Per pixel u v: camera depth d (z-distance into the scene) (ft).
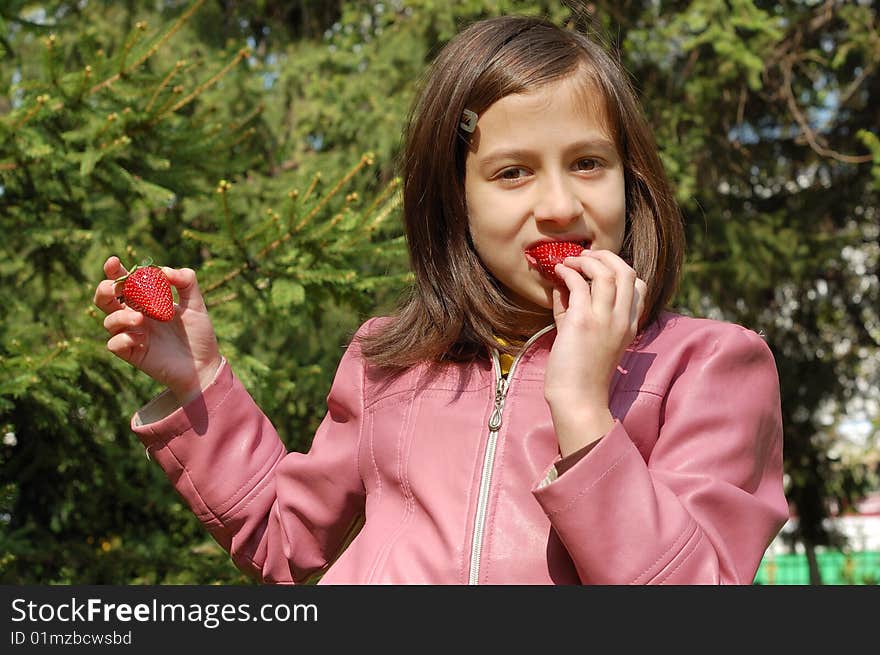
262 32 27.50
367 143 22.53
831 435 30.81
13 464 16.47
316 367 15.08
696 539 4.12
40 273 14.69
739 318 26.86
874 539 54.39
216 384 5.41
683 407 4.62
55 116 12.28
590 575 4.09
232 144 13.71
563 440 4.23
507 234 4.81
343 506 5.32
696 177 25.21
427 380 5.14
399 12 26.13
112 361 12.60
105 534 19.70
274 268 11.60
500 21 5.19
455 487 4.74
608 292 4.41
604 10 24.31
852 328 29.94
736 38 23.11
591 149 4.78
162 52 21.47
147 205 13.76
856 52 25.64
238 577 17.53
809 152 27.86
